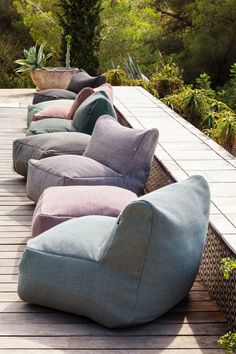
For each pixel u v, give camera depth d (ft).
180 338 9.51
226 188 13.34
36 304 10.46
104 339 9.44
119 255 9.48
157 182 15.87
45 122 20.31
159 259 9.42
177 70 40.50
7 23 73.56
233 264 9.34
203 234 10.33
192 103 34.45
